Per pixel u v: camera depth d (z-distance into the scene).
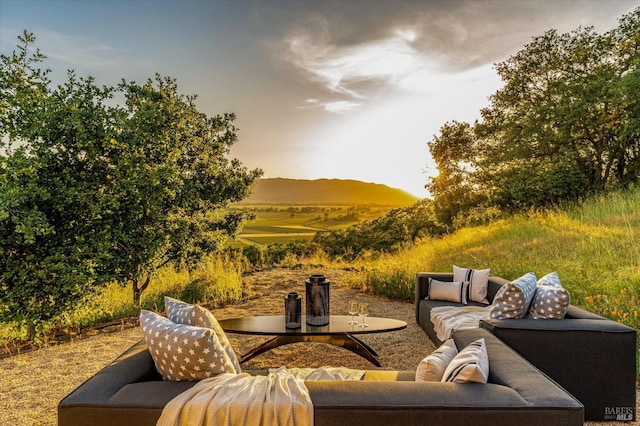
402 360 4.61
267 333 4.04
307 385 2.12
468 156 16.41
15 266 4.93
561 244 7.92
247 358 4.33
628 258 6.22
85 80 5.96
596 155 13.98
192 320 2.71
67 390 3.88
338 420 1.92
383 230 19.52
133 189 5.81
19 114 5.46
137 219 6.22
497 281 5.47
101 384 2.20
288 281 9.52
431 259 9.66
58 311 5.24
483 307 5.18
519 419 1.88
